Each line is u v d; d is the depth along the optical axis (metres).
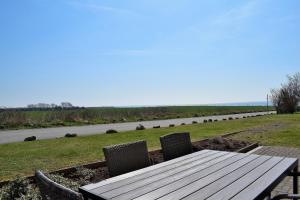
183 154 4.12
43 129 19.56
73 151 8.38
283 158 3.45
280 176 2.72
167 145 3.91
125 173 3.04
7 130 18.98
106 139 11.49
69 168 5.05
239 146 8.44
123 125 22.55
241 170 2.88
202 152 3.83
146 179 2.60
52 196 1.88
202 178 2.60
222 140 8.41
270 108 68.62
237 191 2.24
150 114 37.12
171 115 37.22
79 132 16.83
